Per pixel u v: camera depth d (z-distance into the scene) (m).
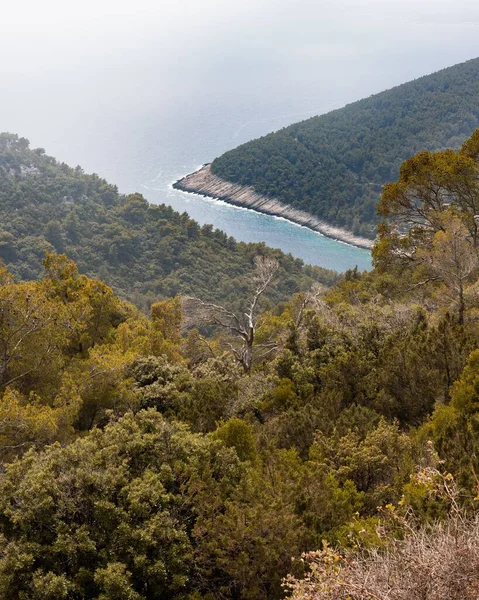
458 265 18.48
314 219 180.88
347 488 10.02
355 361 16.53
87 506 8.44
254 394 17.95
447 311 18.08
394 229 27.33
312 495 9.31
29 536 8.08
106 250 127.06
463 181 24.72
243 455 11.40
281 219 186.25
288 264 117.19
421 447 10.91
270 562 7.98
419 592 4.83
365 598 5.05
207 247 130.38
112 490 8.62
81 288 24.72
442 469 9.16
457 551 4.91
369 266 141.00
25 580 7.61
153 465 9.77
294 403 16.03
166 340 25.14
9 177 149.75
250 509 8.45
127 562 7.99
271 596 7.93
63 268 25.22
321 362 18.47
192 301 25.86
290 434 13.73
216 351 26.02
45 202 144.88
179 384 18.58
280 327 27.88
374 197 175.88
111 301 24.81
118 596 7.37
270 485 9.58
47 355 16.28
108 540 8.16
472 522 5.52
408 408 14.54
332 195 184.38
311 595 5.45
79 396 15.11
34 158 167.62
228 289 108.69
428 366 14.43
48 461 9.01
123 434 10.01
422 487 8.27
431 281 24.48
